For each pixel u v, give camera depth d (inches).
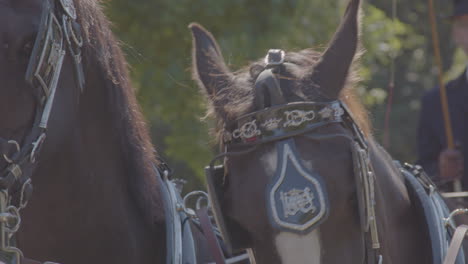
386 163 189.3
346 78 166.1
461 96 297.1
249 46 505.0
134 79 519.2
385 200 183.3
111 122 166.4
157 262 179.2
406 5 754.8
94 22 161.3
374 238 161.6
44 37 141.3
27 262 147.3
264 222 155.7
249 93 167.9
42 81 140.9
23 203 140.6
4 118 138.9
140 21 511.2
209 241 185.8
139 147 171.6
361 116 175.9
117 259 169.5
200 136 530.0
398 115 927.7
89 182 162.2
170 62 516.1
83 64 157.8
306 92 164.9
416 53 849.5
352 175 157.0
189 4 503.5
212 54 179.8
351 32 167.3
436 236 187.9
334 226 154.1
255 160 160.4
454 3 297.1
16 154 138.5
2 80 138.2
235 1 503.8
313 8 549.0
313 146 159.3
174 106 530.9
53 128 147.8
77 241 163.3
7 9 140.7
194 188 573.3
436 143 304.3
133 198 174.9
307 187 154.1
